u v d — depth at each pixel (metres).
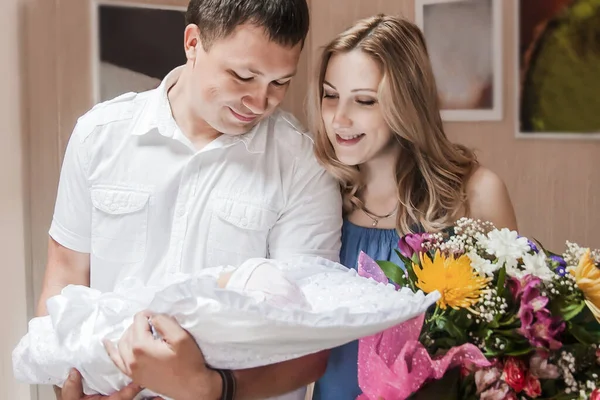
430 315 1.11
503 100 2.20
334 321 1.01
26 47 1.95
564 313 1.03
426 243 1.15
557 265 1.11
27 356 1.25
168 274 1.40
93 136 1.46
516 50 2.16
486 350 1.04
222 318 1.04
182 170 1.44
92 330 1.20
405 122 1.41
